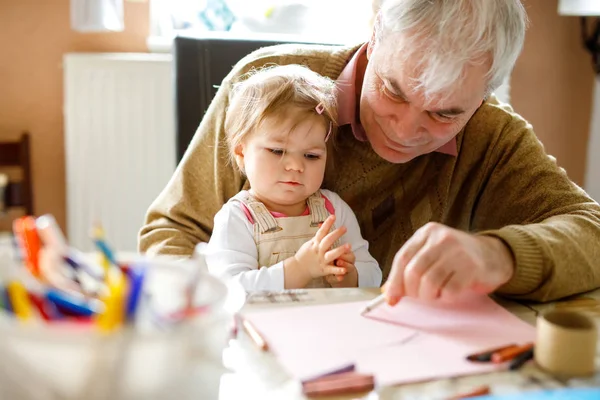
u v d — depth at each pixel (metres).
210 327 0.46
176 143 1.24
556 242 0.77
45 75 1.94
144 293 0.47
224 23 2.05
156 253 0.95
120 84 1.86
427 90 0.81
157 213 1.05
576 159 2.17
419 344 0.61
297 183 0.96
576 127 2.14
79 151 1.89
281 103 0.95
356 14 2.09
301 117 0.95
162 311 0.49
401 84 0.83
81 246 1.95
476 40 0.78
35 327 0.41
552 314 0.59
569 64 2.08
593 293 0.80
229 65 1.24
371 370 0.56
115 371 0.41
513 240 0.74
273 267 0.88
